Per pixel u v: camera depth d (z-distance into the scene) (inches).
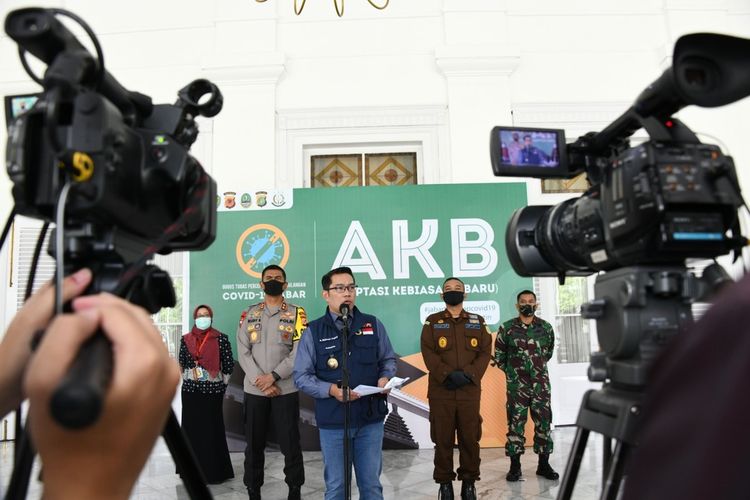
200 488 29.6
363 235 210.7
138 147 27.4
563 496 45.5
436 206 212.2
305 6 249.4
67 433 13.4
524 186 213.3
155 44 248.2
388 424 198.4
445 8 247.9
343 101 244.5
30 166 24.8
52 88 23.7
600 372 44.7
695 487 11.3
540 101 244.7
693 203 39.8
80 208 24.1
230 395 201.9
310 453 196.9
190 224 32.4
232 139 239.1
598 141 51.0
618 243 43.3
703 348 12.5
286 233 211.0
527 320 170.6
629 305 42.0
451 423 142.8
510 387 165.9
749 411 11.1
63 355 14.0
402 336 205.5
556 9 250.7
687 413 12.2
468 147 239.6
